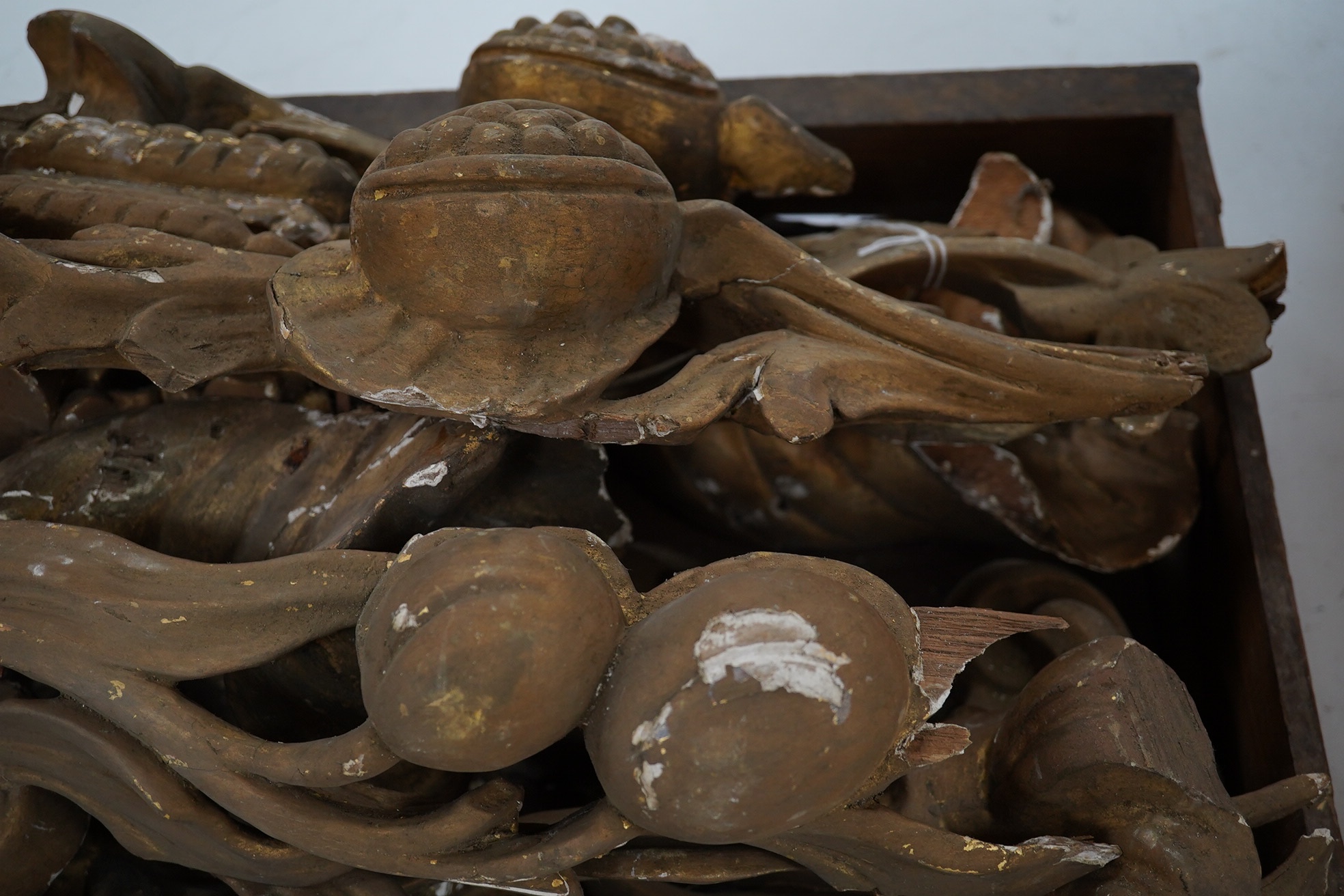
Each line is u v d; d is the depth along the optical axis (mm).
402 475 545
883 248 663
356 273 535
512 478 587
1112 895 524
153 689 511
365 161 732
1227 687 703
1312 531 975
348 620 515
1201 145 789
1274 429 1009
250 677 560
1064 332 648
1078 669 546
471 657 446
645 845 544
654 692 451
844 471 694
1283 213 1070
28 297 529
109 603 515
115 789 532
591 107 646
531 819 567
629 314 539
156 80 708
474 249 501
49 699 537
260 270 563
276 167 652
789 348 562
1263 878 564
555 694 454
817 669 446
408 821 500
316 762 487
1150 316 645
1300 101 1097
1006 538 728
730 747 443
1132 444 702
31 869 563
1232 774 692
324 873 526
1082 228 821
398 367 514
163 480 583
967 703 655
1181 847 523
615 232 510
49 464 583
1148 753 525
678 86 658
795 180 688
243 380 615
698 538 718
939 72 849
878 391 562
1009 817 551
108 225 577
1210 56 1122
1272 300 668
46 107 688
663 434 527
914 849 510
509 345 521
